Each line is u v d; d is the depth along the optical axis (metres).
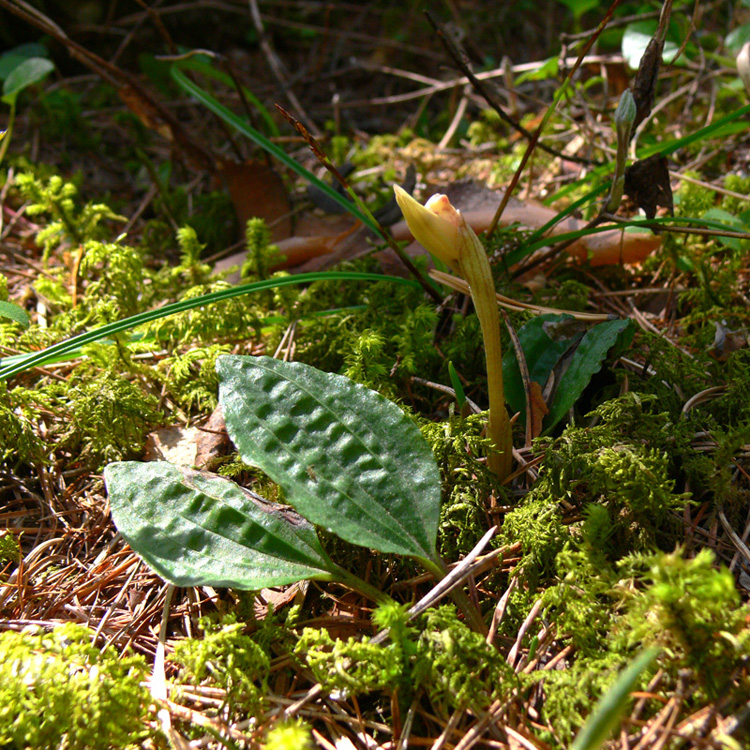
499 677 0.18
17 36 0.50
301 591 0.19
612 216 0.23
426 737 0.18
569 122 0.36
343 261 0.27
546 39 0.58
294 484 0.19
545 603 0.18
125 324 0.22
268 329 0.26
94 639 0.19
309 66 0.55
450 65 0.53
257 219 0.27
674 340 0.25
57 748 0.17
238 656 0.18
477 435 0.21
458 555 0.20
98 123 0.46
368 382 0.22
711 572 0.17
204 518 0.19
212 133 0.45
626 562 0.18
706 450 0.21
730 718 0.17
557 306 0.25
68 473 0.22
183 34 0.55
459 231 0.18
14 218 0.33
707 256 0.26
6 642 0.18
